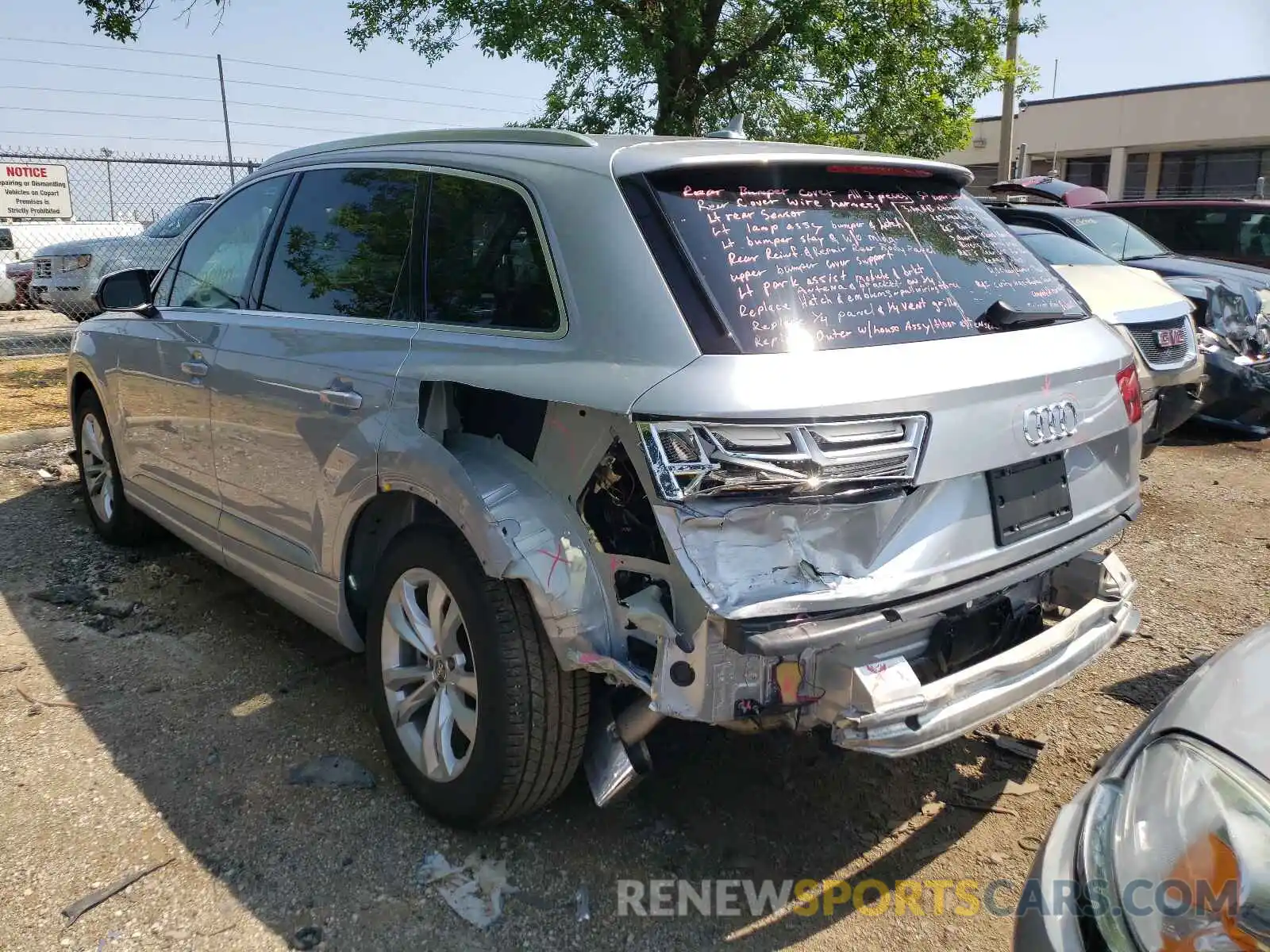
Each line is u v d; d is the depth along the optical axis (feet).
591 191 8.50
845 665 7.45
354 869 8.89
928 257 9.17
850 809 9.96
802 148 9.39
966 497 8.05
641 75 36.17
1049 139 104.83
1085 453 9.36
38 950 7.86
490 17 35.17
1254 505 20.45
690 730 11.13
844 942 8.23
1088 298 20.83
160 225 39.42
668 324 7.64
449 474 8.62
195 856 9.00
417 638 9.49
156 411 13.96
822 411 7.14
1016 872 9.08
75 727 11.12
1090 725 11.56
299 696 11.94
